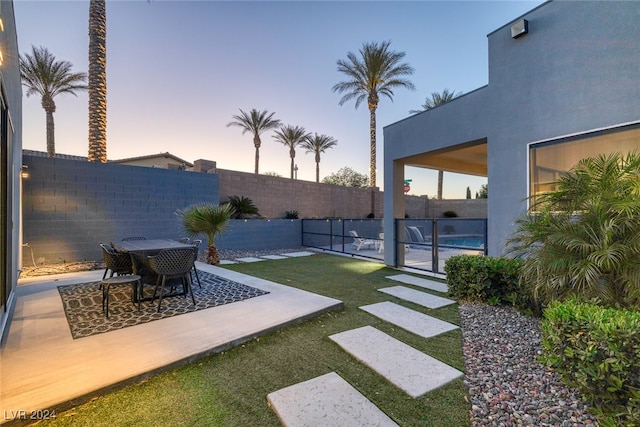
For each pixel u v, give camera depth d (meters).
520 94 4.71
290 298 4.37
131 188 8.24
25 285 5.13
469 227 7.25
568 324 1.97
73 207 7.35
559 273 2.70
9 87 3.73
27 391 2.06
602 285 2.53
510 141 4.84
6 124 3.48
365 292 4.97
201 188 9.52
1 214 3.19
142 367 2.40
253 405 2.04
